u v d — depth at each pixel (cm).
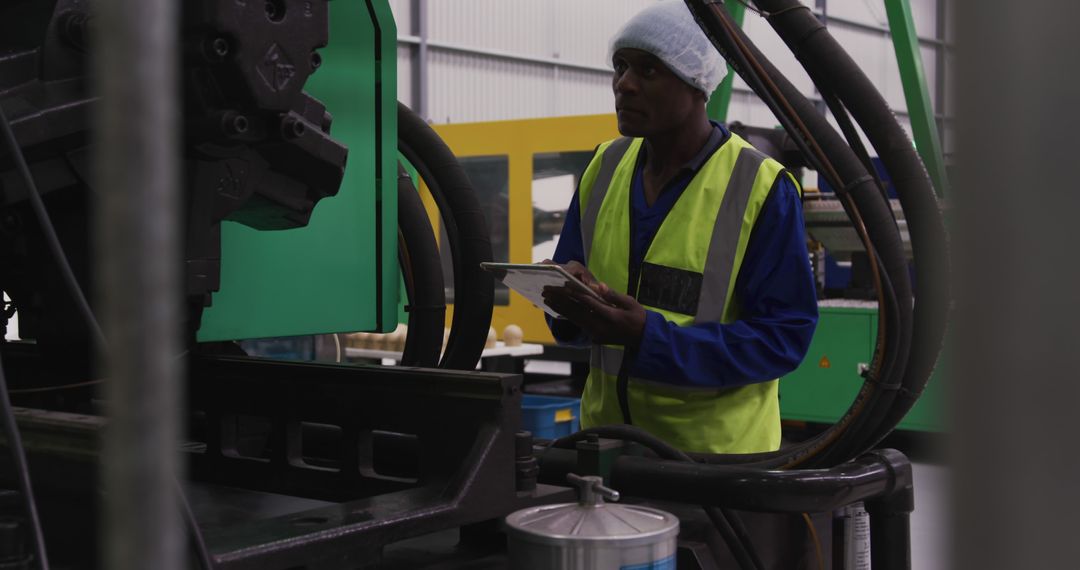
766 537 122
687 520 117
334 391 116
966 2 43
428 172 189
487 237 191
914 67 479
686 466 112
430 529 93
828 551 134
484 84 993
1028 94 43
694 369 148
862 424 129
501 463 100
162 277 28
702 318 156
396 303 142
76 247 98
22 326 112
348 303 136
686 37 153
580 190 180
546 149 568
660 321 148
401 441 127
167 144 28
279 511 116
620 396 162
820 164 129
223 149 95
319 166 102
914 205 128
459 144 595
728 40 128
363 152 136
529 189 574
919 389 132
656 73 156
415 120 188
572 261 161
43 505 88
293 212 108
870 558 121
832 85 127
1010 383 43
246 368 125
